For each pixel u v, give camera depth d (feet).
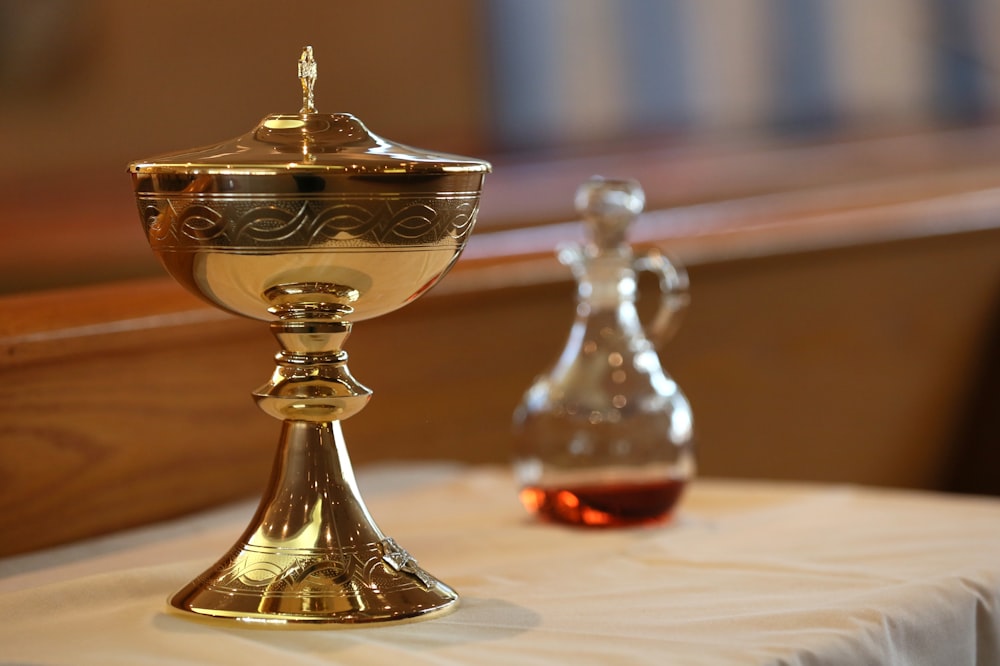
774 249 7.38
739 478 7.50
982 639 3.77
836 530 4.31
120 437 4.60
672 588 3.77
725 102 12.21
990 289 8.95
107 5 12.24
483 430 6.00
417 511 4.64
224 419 4.90
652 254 4.56
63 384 4.45
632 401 4.39
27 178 12.08
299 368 3.59
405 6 12.26
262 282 3.48
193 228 3.44
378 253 3.46
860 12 12.45
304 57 3.59
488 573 3.91
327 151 3.48
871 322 8.20
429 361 5.70
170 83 12.60
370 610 3.52
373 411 5.49
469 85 12.23
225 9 12.55
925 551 4.04
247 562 3.56
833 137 12.34
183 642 3.39
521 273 6.06
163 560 4.07
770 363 7.58
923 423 8.71
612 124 12.05
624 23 12.01
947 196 9.20
